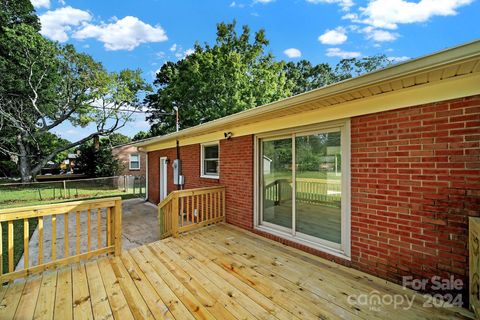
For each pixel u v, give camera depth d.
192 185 6.54
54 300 2.29
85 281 2.64
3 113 13.22
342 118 3.05
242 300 2.29
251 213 4.49
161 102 18.25
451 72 2.01
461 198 2.16
